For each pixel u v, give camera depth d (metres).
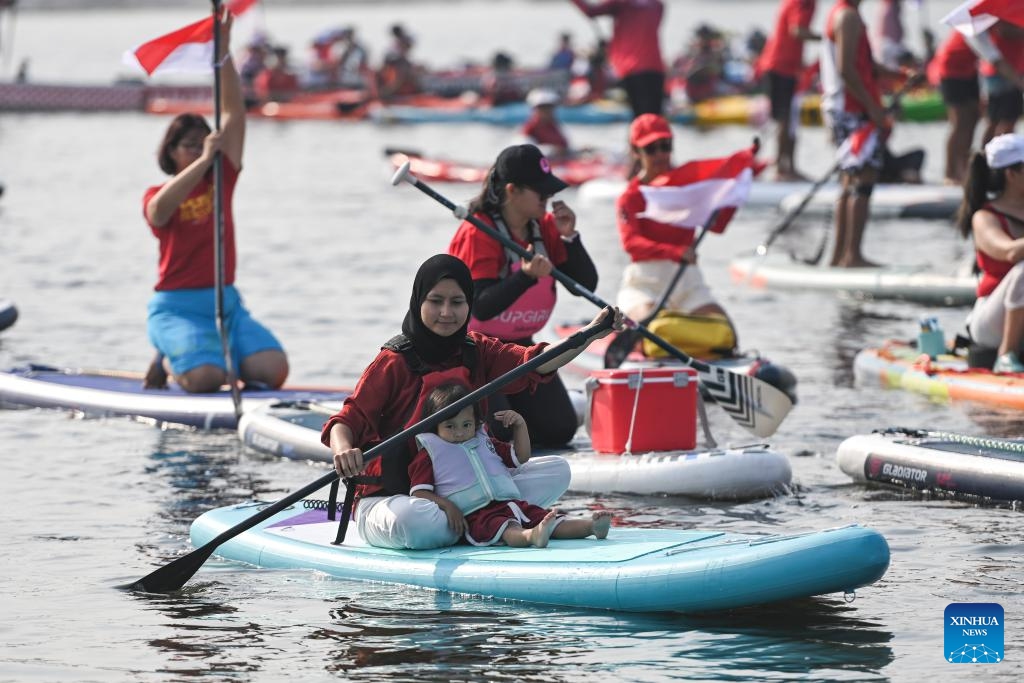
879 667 18.25
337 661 18.66
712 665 18.34
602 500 26.59
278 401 32.03
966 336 36.03
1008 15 33.28
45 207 72.12
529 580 20.61
